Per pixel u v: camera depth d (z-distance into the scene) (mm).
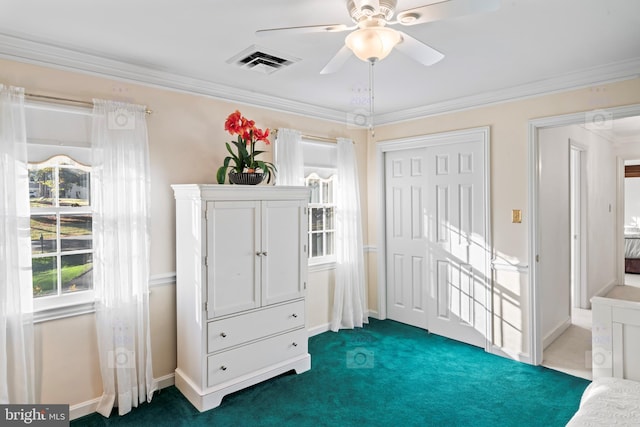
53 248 2518
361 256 4312
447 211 3902
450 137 3793
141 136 2732
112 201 2584
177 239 2879
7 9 1958
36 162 2404
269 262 2980
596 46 2457
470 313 3736
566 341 3838
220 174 2920
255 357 2904
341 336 3996
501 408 2621
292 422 2482
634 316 1998
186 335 2811
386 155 4473
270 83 3203
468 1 1421
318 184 4133
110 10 1979
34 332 2400
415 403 2697
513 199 3383
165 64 2754
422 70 2895
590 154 4941
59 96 2463
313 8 1968
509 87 3322
